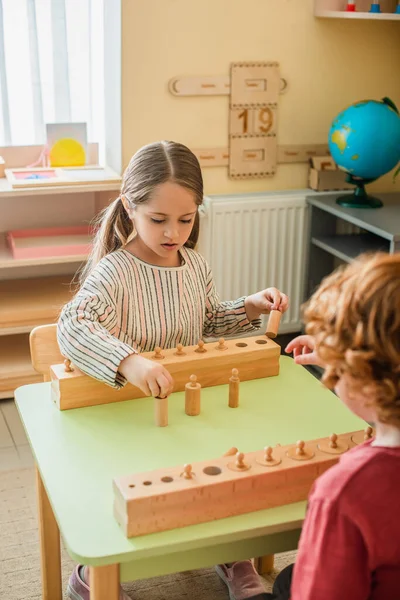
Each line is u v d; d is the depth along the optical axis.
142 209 1.52
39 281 2.94
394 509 0.85
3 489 2.19
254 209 2.93
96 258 1.72
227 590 1.82
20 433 2.50
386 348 0.82
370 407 0.87
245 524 1.06
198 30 2.79
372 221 2.62
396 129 2.69
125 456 1.22
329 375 0.90
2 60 2.72
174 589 1.82
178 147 1.54
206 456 1.23
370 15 2.79
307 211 3.01
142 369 1.30
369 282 0.84
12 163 2.86
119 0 2.65
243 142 2.98
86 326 1.42
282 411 1.38
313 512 0.88
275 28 2.89
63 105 2.86
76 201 2.96
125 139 2.82
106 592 1.02
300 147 3.06
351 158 2.72
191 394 1.34
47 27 2.74
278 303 1.62
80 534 1.03
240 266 2.99
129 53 2.72
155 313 1.61
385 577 0.88
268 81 2.93
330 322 0.88
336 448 1.16
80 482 1.15
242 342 1.53
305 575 0.88
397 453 0.86
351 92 3.07
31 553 1.93
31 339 1.54
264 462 1.11
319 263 3.08
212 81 2.86
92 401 1.39
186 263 1.67
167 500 1.03
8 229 2.91
